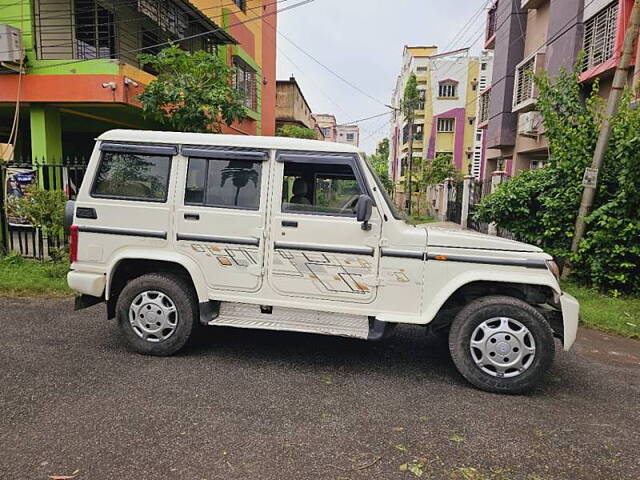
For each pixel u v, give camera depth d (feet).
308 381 13.04
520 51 56.65
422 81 137.08
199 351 15.06
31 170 27.25
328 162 13.60
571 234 26.58
